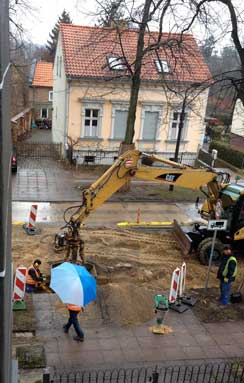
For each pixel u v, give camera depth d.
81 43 25.64
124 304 10.27
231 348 9.23
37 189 20.38
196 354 8.91
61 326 9.45
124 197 20.12
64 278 8.73
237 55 15.55
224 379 8.13
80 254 12.10
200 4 14.47
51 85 47.25
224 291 10.85
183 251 14.12
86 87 24.83
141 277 12.28
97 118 25.73
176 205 19.64
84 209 11.87
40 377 7.73
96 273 12.17
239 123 33.81
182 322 10.08
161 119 26.33
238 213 13.55
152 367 8.35
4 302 2.52
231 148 31.33
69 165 25.11
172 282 10.45
